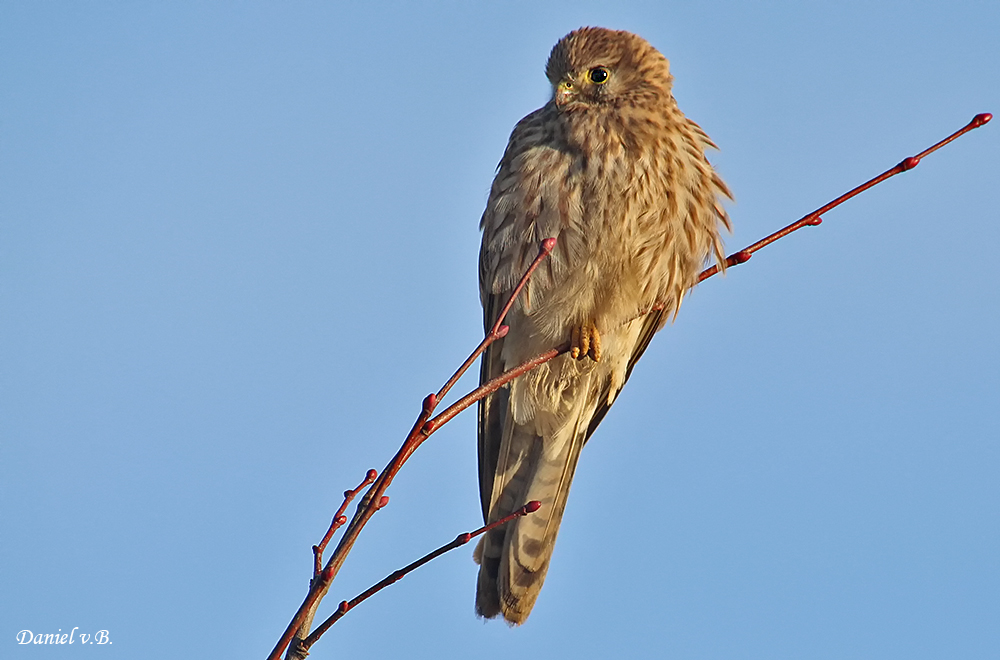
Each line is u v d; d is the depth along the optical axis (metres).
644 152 11.45
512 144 12.05
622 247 11.39
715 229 11.91
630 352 12.38
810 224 9.09
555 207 11.37
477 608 11.70
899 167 8.55
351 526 6.50
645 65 11.85
